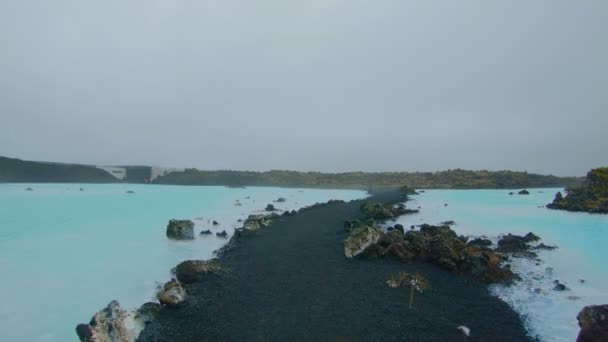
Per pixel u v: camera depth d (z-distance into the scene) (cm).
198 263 1394
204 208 3556
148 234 2220
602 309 777
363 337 909
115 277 1433
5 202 3550
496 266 1402
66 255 1720
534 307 1115
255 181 6900
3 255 1705
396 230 1814
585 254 1703
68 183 5997
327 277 1357
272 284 1291
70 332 990
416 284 1249
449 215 2858
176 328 971
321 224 2433
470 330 956
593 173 3222
